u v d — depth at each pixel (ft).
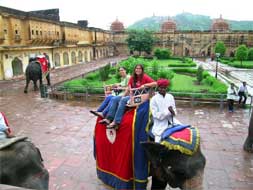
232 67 110.32
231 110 35.06
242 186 16.76
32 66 50.88
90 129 27.99
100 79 64.28
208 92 40.37
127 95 14.48
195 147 10.87
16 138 10.36
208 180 17.44
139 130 13.69
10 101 42.68
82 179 17.65
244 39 172.55
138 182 13.84
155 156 11.48
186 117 32.55
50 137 25.68
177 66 106.01
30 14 83.76
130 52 184.96
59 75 78.89
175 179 11.10
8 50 70.49
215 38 176.04
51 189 16.44
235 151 22.18
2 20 70.69
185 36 178.91
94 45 144.56
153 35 180.65
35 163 10.23
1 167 9.52
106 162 15.75
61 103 40.88
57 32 106.01
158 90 13.19
